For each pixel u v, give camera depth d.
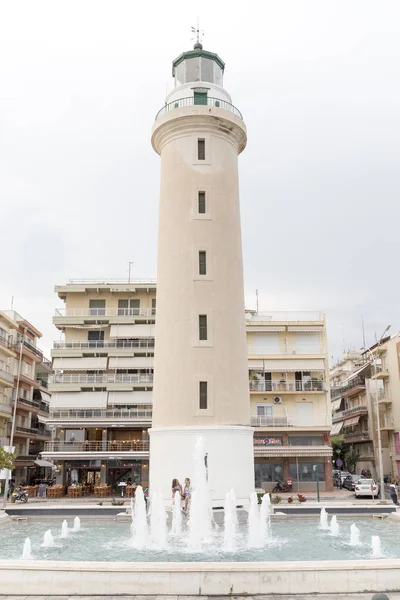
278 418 48.97
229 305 26.14
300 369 50.47
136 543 17.50
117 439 47.03
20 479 58.94
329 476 47.50
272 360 50.81
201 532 19.12
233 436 24.05
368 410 60.44
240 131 28.64
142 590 11.05
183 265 26.22
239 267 27.36
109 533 19.91
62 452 44.03
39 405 65.88
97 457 43.81
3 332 56.00
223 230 26.92
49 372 71.62
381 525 21.48
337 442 72.00
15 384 57.19
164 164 28.44
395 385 55.12
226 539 17.88
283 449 47.28
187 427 23.77
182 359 24.97
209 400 24.42
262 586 11.06
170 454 23.73
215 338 25.30
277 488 46.06
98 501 36.25
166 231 27.25
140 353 48.59
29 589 11.12
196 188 27.12
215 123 27.80
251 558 14.81
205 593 11.01
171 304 25.98
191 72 30.48
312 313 52.94
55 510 24.55
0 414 51.94
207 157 27.56
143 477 44.75
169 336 25.64
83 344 49.25
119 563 11.38
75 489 40.38
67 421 46.28
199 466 23.28
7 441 54.84
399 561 11.54
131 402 46.91
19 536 19.44
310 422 49.22
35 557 15.15
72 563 11.43
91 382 47.69
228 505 18.39
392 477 54.75
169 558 14.88
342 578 11.16
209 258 26.31
